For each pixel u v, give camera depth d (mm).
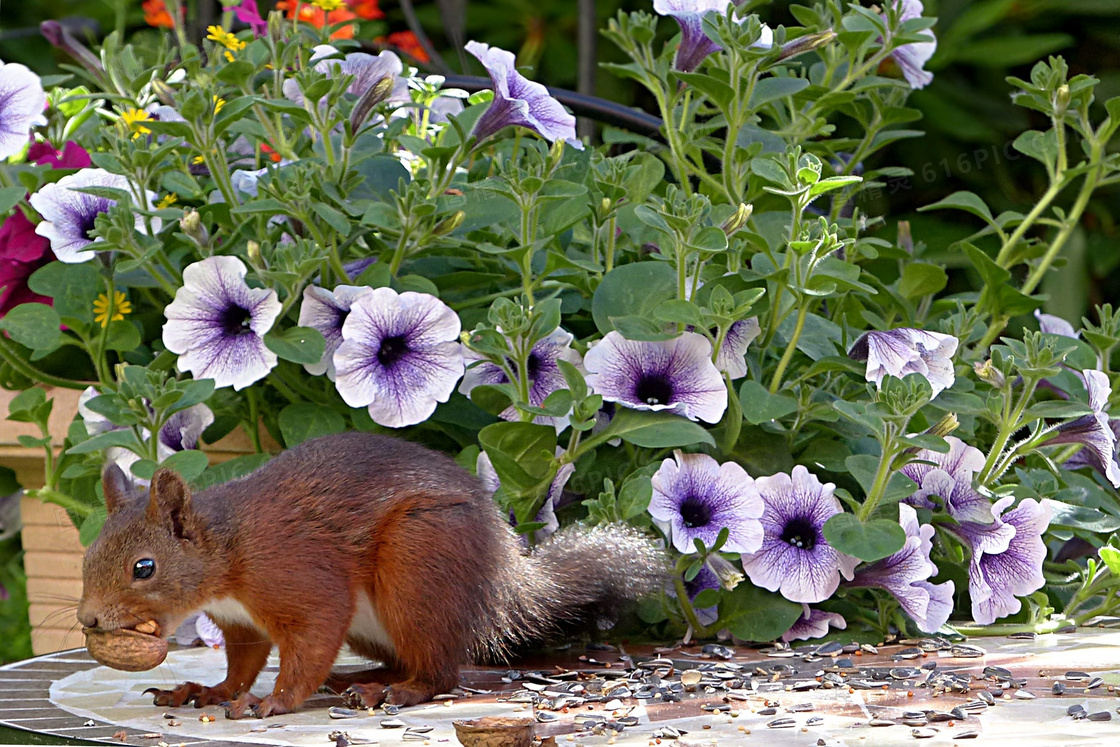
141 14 9445
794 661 4270
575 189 4680
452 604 3758
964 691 3709
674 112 5891
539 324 4402
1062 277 8711
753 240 4672
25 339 4738
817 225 5250
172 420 4809
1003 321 5449
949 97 9281
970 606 5156
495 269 5160
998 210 9352
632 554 4316
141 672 3990
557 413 4312
